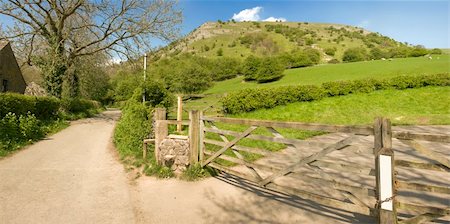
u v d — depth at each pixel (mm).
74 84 28281
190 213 4688
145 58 21797
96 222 4348
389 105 18594
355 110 17953
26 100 13234
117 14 20578
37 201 5094
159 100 15859
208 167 6871
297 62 67812
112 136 13117
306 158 4551
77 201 5145
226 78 73188
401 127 13938
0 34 19328
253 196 5406
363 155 8602
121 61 23016
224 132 6055
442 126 13977
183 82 56688
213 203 5086
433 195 5320
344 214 4578
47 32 20094
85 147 10297
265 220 4406
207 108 17578
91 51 23781
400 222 3695
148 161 7559
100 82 40219
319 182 6168
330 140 11227
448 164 3281
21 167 7273
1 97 11047
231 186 5977
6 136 9609
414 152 9164
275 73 51062
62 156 8688
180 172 6684
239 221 4379
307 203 5043
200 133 6738
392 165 3586
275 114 17469
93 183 6164
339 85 20984
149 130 9109
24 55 20922
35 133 11633
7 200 5086
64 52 20766
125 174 6859
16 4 18469
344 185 4125
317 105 19078
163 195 5496
